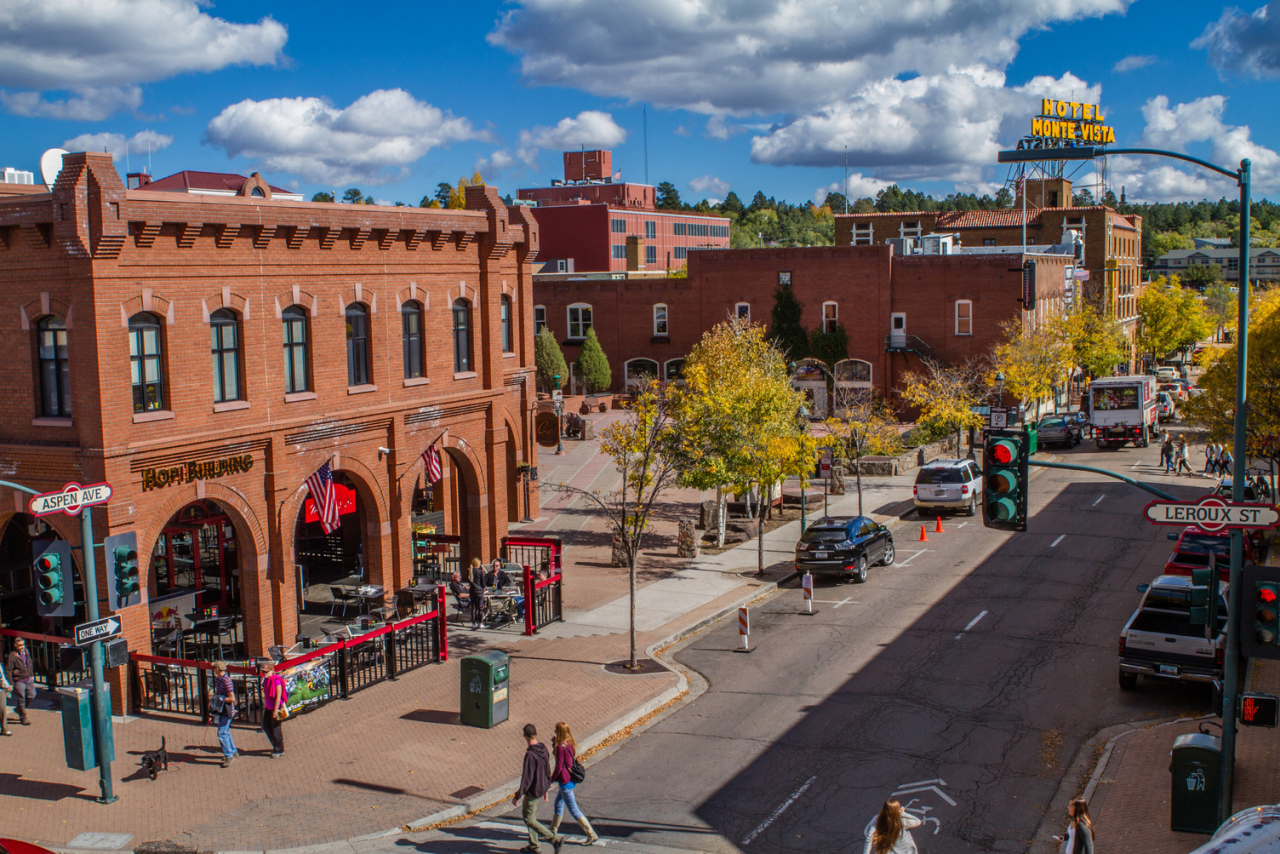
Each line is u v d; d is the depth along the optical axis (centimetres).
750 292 6856
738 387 3133
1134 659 2016
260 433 2345
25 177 3488
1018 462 1477
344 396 2614
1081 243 8400
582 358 6975
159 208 2092
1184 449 4838
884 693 2097
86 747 1600
